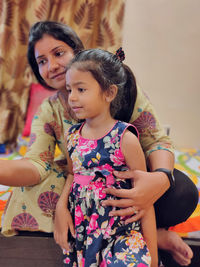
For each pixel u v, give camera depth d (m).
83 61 0.79
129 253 0.75
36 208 0.98
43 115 1.06
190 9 2.00
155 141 1.00
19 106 2.15
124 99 0.94
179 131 2.23
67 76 0.81
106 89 0.80
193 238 1.04
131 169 0.83
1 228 1.02
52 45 0.93
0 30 1.98
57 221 0.89
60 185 1.01
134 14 2.04
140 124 1.00
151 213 0.85
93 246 0.78
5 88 2.11
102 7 2.02
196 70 2.10
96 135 0.84
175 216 0.98
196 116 2.19
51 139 1.07
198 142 2.23
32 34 0.96
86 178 0.84
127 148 0.80
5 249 1.02
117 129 0.81
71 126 0.95
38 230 0.98
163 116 2.21
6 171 0.86
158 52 2.09
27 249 1.02
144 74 2.14
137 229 0.83
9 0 1.94
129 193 0.79
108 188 0.80
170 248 0.98
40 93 2.08
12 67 2.07
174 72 2.12
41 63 0.97
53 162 1.07
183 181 1.00
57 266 1.02
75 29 2.05
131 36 2.08
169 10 2.01
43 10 1.99
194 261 1.03
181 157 1.92
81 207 0.83
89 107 0.79
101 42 2.10
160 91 2.16
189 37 2.05
